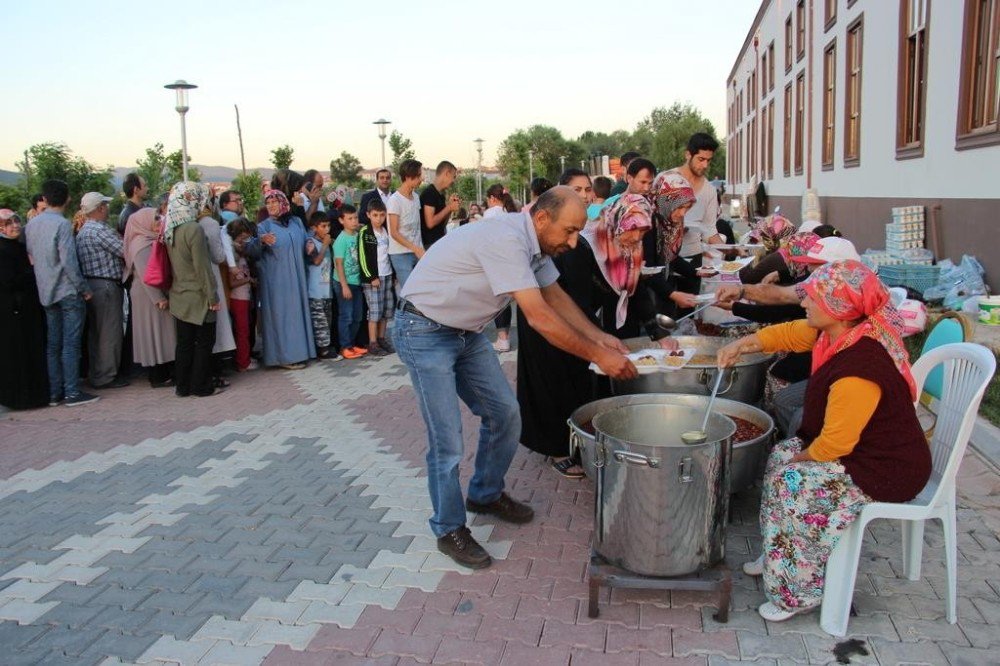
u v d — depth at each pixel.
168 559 3.80
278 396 6.93
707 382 3.90
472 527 3.94
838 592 2.88
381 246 8.54
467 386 3.75
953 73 8.90
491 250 3.18
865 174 12.77
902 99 10.80
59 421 6.39
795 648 2.82
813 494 2.82
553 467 4.63
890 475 2.78
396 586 3.41
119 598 3.44
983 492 4.01
